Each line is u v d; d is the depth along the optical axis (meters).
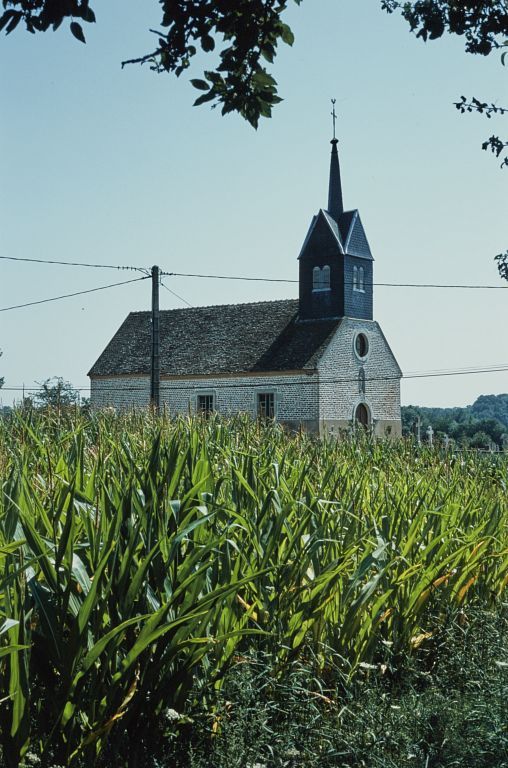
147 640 3.52
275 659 4.50
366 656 5.05
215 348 54.38
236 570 4.27
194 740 4.05
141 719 3.87
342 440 11.52
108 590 3.63
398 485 6.95
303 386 49.28
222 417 11.74
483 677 5.09
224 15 6.22
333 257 51.91
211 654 4.43
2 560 3.64
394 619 5.43
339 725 4.42
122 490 4.27
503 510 7.54
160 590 4.00
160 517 4.16
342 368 50.75
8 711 3.38
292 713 4.35
